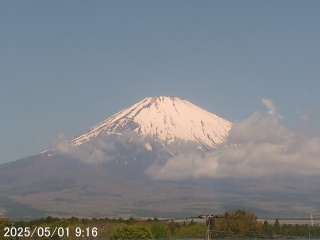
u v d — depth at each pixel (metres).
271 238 152.00
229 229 148.50
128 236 146.25
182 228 156.12
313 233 156.12
